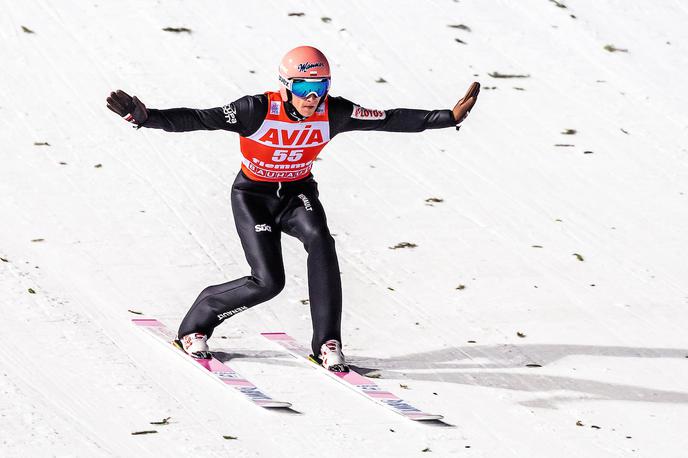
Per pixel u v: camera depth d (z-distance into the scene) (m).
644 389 20.67
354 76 36.56
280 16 39.91
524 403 19.48
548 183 31.91
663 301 25.62
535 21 42.38
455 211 29.50
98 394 17.70
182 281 23.55
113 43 36.19
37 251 23.83
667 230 29.86
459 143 33.72
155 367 19.22
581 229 29.31
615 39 41.78
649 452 17.88
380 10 41.56
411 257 26.52
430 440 17.38
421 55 38.72
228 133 32.25
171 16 38.62
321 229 19.83
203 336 19.89
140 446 16.05
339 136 33.16
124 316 21.44
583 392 20.25
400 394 19.23
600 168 33.19
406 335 22.36
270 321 22.41
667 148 34.97
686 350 22.95
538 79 38.38
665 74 39.88
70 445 15.76
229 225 26.72
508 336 22.80
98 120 31.42
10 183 27.19
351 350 21.28
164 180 28.62
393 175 31.19
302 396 18.70
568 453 17.53
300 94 18.08
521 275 26.20
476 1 43.34
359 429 17.55
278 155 19.06
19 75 33.28
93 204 26.77
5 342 19.17
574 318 24.11
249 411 17.83
